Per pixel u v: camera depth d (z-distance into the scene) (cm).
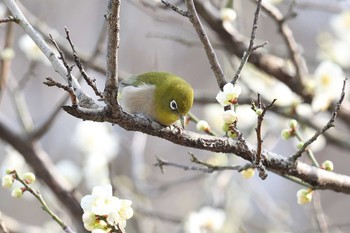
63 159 1714
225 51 1173
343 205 1797
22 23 655
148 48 1727
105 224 621
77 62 574
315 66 1343
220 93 658
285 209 1478
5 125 1207
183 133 654
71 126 1753
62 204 1218
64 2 1812
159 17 1216
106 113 600
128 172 1431
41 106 1755
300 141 743
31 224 1733
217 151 667
